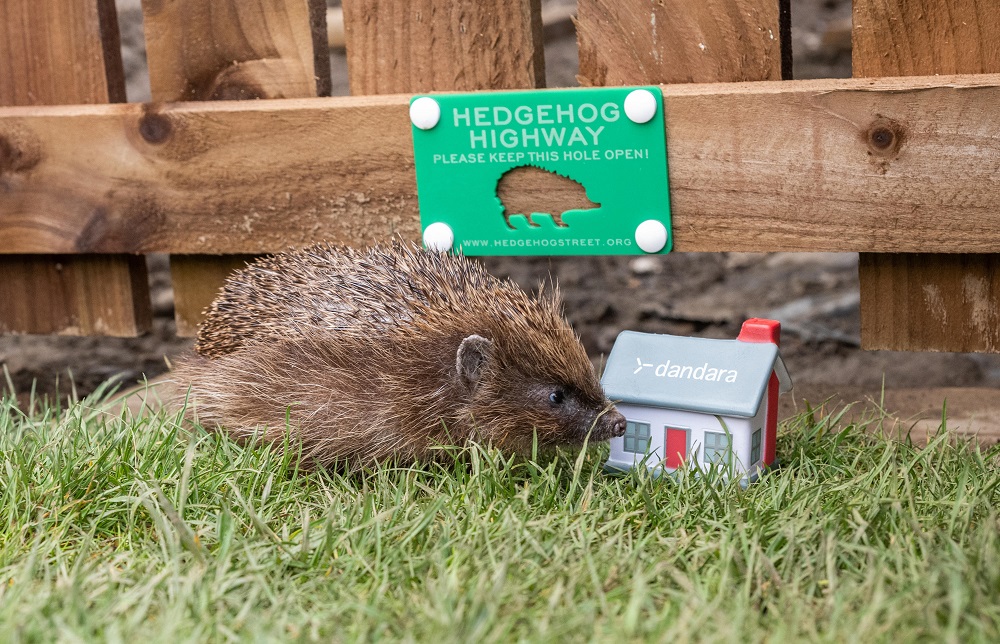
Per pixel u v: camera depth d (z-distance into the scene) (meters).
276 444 1.16
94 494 1.10
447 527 1.06
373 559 1.05
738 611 0.99
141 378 1.39
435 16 1.20
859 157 1.16
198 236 1.25
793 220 1.18
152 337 1.47
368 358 1.16
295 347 1.16
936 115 1.15
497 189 1.21
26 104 1.26
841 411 1.22
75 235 1.26
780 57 1.17
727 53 1.17
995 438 1.21
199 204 1.24
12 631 0.99
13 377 1.39
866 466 1.15
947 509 1.09
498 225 1.21
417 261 1.18
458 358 1.15
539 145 1.19
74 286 1.29
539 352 1.15
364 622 1.00
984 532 1.04
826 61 1.96
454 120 1.20
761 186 1.18
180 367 1.21
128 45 2.00
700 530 1.07
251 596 1.02
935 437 1.17
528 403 1.16
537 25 1.20
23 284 1.29
